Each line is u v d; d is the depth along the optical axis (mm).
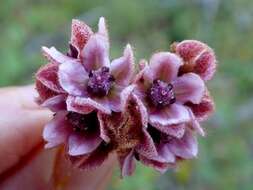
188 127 56
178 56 55
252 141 146
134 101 52
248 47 161
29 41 158
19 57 145
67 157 56
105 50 55
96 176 74
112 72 55
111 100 54
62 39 161
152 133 54
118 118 53
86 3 168
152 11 169
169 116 54
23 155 74
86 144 54
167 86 55
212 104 56
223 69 156
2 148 73
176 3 166
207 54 56
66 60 55
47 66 55
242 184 138
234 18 165
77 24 55
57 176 73
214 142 143
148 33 166
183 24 163
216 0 162
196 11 164
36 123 72
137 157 55
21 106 73
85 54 55
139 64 55
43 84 55
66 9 166
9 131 72
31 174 75
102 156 55
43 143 73
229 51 161
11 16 159
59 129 55
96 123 54
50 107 54
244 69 155
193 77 55
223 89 152
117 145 54
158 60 56
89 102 52
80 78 54
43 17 162
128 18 166
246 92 154
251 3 167
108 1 168
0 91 74
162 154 54
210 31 160
